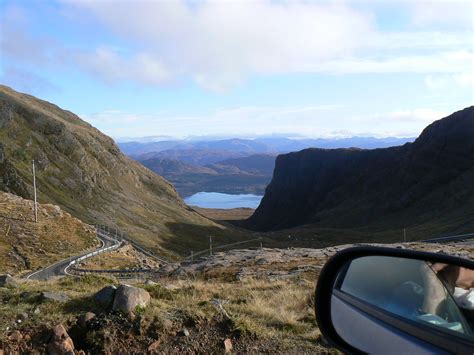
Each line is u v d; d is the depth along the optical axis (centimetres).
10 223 9262
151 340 792
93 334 779
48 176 18838
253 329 850
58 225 10212
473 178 17375
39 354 730
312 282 1798
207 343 808
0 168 16838
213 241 18538
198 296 1103
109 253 9069
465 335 353
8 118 19950
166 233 18175
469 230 10625
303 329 901
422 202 18825
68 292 1007
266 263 3206
